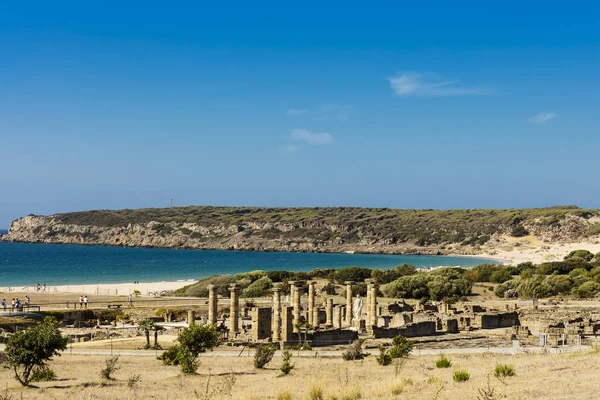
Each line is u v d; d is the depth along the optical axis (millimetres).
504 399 27766
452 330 76062
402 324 79562
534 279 135500
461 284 133750
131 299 110688
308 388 32844
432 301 122188
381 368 45438
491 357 50719
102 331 77875
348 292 84625
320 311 86500
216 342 48719
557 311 90438
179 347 52750
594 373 33188
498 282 160000
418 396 29828
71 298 122188
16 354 41250
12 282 182125
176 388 39469
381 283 152375
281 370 45219
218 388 37938
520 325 79000
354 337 69312
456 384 33375
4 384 42125
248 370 48156
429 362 48625
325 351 61812
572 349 52688
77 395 36969
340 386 33875
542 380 32156
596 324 72000
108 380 43500
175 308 100875
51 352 42250
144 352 61188
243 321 77625
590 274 146875
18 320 82750
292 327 67438
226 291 132625
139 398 35438
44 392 38500
